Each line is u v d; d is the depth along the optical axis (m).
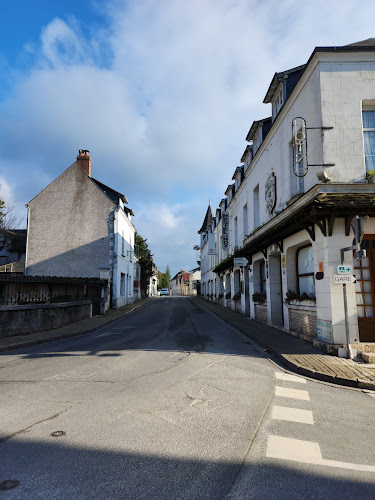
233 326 13.82
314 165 8.13
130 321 16.34
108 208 23.25
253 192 16.00
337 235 7.83
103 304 18.77
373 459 3.27
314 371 6.21
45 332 11.53
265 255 13.44
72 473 2.94
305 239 9.27
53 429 3.83
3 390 5.32
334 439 3.69
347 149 8.28
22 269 28.53
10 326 10.29
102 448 3.39
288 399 5.00
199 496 2.64
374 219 7.91
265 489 2.74
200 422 4.07
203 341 10.08
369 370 6.26
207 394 5.14
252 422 4.11
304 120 8.67
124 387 5.46
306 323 9.50
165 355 7.95
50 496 2.61
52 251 22.84
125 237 27.31
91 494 2.64
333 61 8.53
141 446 3.44
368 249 8.00
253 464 3.13
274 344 8.77
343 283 7.36
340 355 7.35
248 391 5.33
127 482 2.81
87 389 5.36
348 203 7.27
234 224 22.19
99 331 12.71
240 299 20.58
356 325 7.59
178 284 110.25
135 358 7.63
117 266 23.19
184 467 3.06
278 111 12.38
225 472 2.99
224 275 26.48
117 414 4.29
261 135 14.98
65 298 14.88
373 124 8.63
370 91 8.44
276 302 12.97
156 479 2.86
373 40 10.64
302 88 9.57
